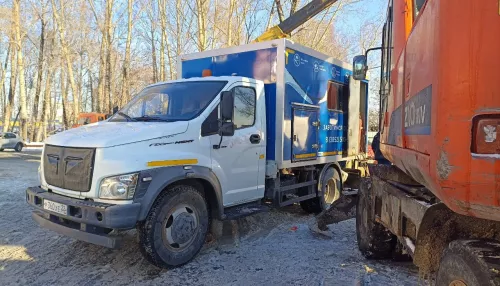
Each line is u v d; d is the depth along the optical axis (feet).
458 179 5.80
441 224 8.57
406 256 16.40
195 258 16.55
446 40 6.01
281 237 19.97
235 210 18.79
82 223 13.85
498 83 5.47
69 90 134.51
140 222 14.48
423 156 7.45
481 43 5.63
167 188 15.17
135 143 14.48
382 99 15.70
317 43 58.23
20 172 42.39
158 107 18.60
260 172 20.16
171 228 15.11
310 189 24.59
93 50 105.91
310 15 28.55
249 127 19.43
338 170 27.86
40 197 15.14
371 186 16.61
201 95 18.12
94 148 14.06
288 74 21.21
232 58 22.52
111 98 84.53
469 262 6.72
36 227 20.33
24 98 101.35
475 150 5.65
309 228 21.09
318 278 14.43
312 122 23.84
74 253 16.69
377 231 16.21
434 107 6.48
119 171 13.78
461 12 5.81
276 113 20.88
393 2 12.85
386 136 14.16
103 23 84.43
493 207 5.54
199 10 53.21
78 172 14.29
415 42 8.68
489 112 5.52
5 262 15.69
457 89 5.83
